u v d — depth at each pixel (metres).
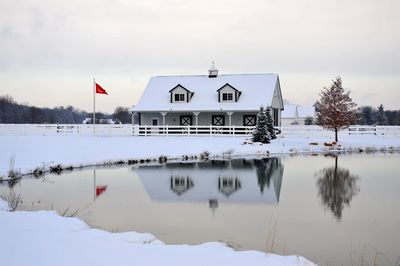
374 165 28.08
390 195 18.11
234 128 45.25
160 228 12.99
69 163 26.30
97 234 10.28
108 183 21.03
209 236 12.19
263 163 29.62
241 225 13.41
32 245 9.01
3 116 105.81
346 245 11.45
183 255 8.68
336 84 42.44
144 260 8.20
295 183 21.30
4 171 22.06
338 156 34.19
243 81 50.84
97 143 36.66
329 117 42.31
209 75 52.56
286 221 13.91
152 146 35.81
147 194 18.41
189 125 48.41
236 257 8.70
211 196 18.11
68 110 126.81
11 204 15.02
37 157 27.31
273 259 8.69
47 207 15.44
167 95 51.12
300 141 43.25
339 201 16.92
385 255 10.70
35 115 109.50
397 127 49.44
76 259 8.10
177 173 24.70
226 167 27.50
